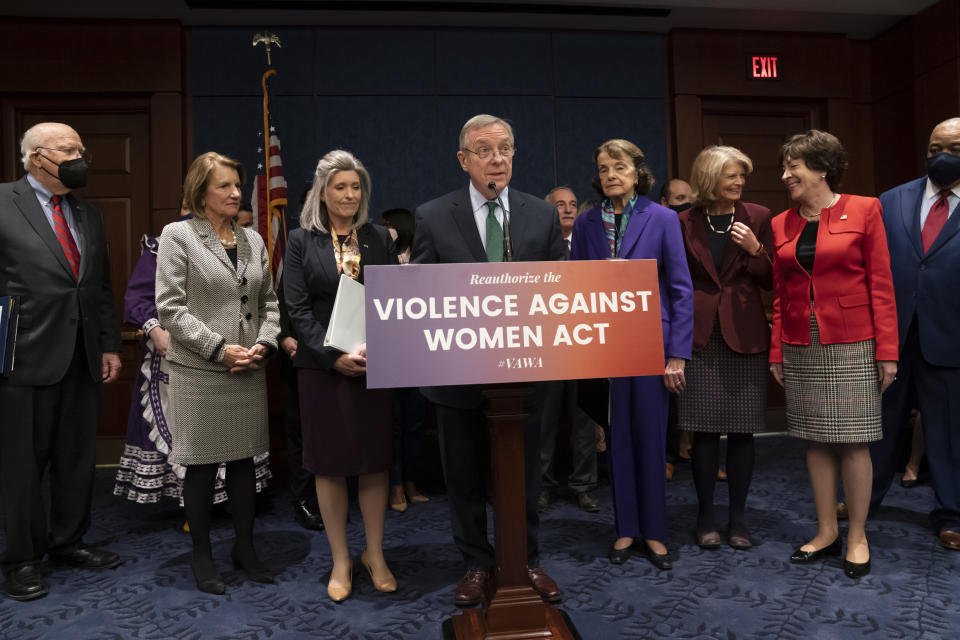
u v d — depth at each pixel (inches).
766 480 136.9
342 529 84.9
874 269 86.2
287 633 73.6
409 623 75.3
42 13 179.5
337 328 76.5
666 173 203.2
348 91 190.5
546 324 58.6
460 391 77.9
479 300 57.8
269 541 106.9
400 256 130.5
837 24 201.5
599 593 82.7
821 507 92.8
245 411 89.6
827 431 87.7
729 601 79.5
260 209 157.0
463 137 78.5
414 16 187.2
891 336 84.9
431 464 151.9
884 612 75.5
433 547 102.0
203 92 187.0
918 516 111.7
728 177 98.6
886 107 207.5
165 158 183.5
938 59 185.9
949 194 101.3
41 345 89.2
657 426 93.3
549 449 122.7
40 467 91.3
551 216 81.4
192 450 85.8
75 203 96.9
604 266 59.7
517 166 195.8
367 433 82.4
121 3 175.5
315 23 189.0
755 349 97.0
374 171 191.5
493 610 63.8
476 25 194.7
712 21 197.8
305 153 189.3
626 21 195.3
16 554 87.0
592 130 199.5
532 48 197.2
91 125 186.9
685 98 200.8
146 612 80.0
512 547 64.4
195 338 83.7
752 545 98.7
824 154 89.2
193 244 87.0
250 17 184.4
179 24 185.0
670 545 100.2
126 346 178.4
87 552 96.0
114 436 176.4
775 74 204.5
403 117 192.5
